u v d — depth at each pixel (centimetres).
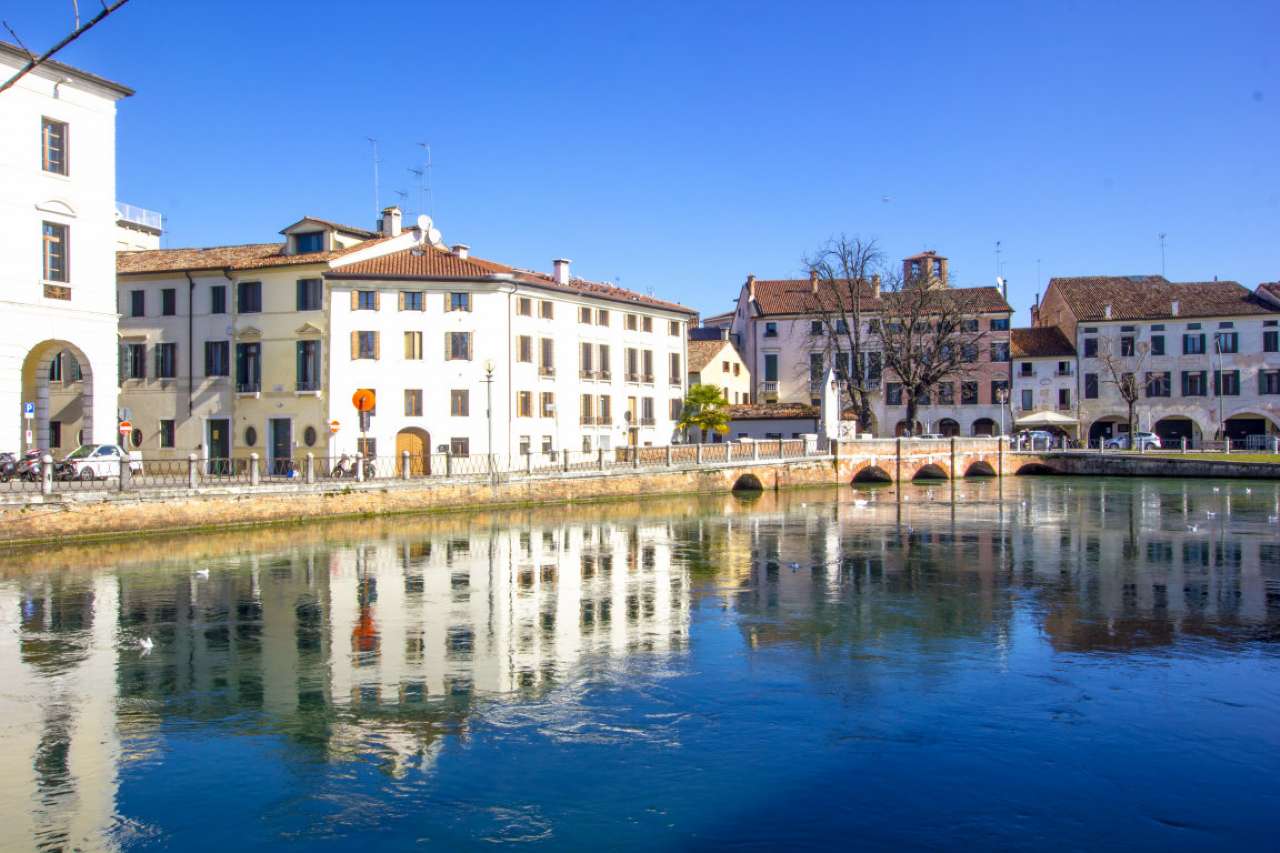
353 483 4406
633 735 1547
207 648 2091
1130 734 1545
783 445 7019
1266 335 8994
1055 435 9312
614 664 1959
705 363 8906
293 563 3222
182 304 6097
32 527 3350
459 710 1670
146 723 1609
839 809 1286
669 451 6191
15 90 3950
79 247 4212
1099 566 3191
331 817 1266
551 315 6550
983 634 2212
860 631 2242
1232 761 1437
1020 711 1656
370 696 1750
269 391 5894
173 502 3741
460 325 5981
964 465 7994
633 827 1239
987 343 9450
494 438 6062
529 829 1235
